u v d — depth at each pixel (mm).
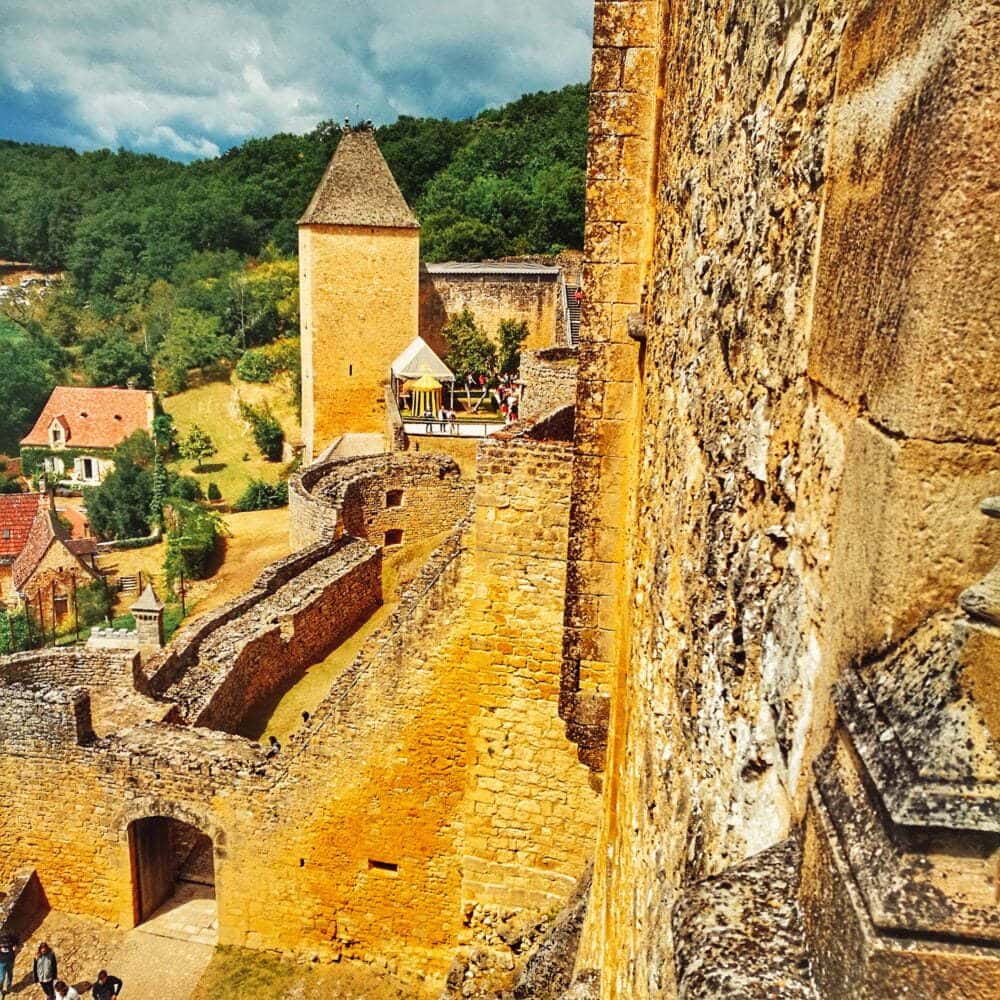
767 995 1798
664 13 6316
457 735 12352
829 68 2344
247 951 14125
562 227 68875
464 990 10555
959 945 1544
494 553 10430
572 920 9344
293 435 70312
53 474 67500
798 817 2219
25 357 84250
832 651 2047
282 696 20562
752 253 3082
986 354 1626
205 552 41906
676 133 5406
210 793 13742
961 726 1608
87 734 14531
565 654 7973
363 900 13414
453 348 54156
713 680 3236
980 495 1680
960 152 1568
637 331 6531
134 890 14750
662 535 4895
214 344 81062
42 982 13656
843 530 2035
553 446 10039
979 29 1518
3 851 15086
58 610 38562
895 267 1779
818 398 2309
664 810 4141
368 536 28281
